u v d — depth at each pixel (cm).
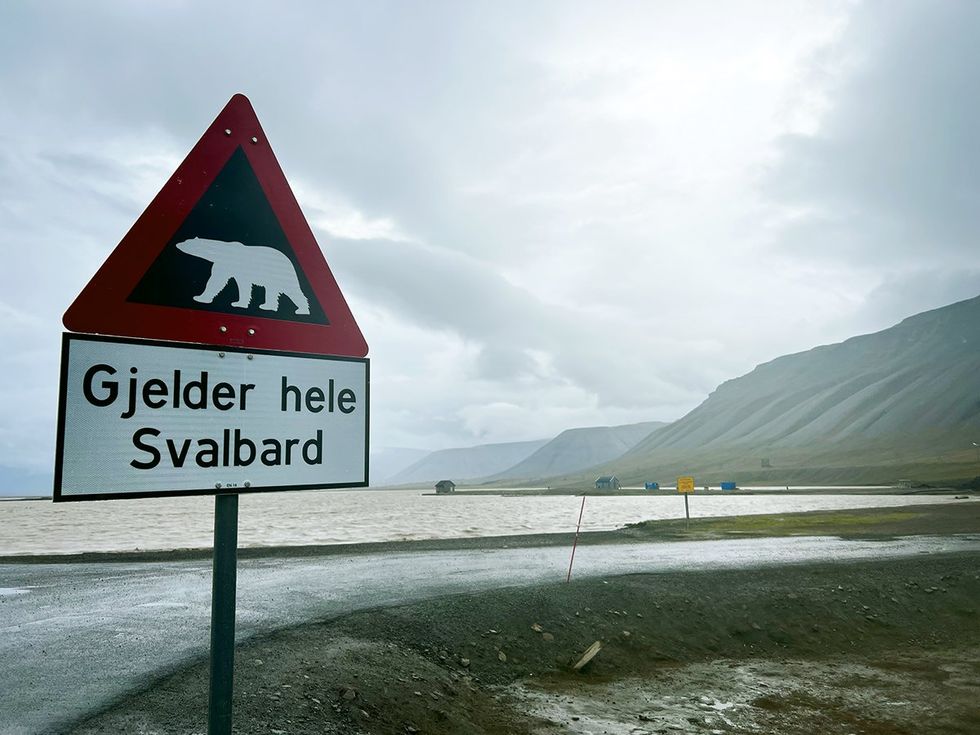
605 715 855
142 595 1139
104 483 221
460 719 739
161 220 246
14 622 922
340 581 1327
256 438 255
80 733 527
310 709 639
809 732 870
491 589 1252
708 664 1131
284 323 269
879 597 1518
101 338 227
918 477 17550
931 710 965
